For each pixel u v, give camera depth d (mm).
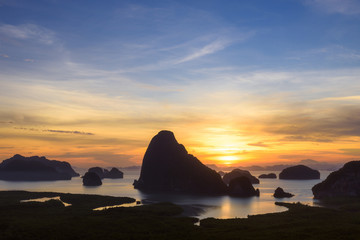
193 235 96938
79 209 151625
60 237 93562
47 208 154250
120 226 108812
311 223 113062
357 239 86500
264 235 95188
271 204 185875
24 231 99312
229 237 92812
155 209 149625
